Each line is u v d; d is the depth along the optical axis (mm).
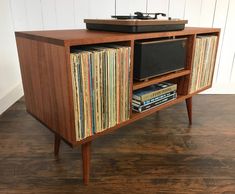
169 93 1177
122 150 1121
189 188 881
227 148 1144
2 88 1547
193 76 1239
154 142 1193
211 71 1372
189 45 1153
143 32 912
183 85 1250
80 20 1666
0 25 1515
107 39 776
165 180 922
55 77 755
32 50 838
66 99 736
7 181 910
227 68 1818
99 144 1169
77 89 736
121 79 871
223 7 1658
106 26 987
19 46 929
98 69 777
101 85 808
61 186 888
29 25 1690
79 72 724
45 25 1687
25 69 939
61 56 690
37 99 924
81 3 1621
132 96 1021
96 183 904
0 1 1508
